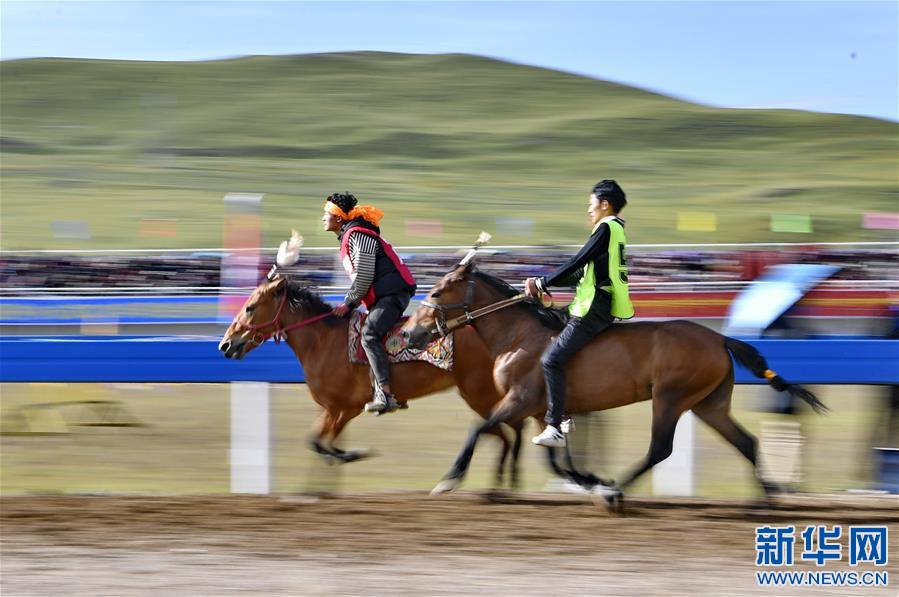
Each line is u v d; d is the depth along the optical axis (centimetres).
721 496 965
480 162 5244
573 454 1016
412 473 1082
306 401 1510
